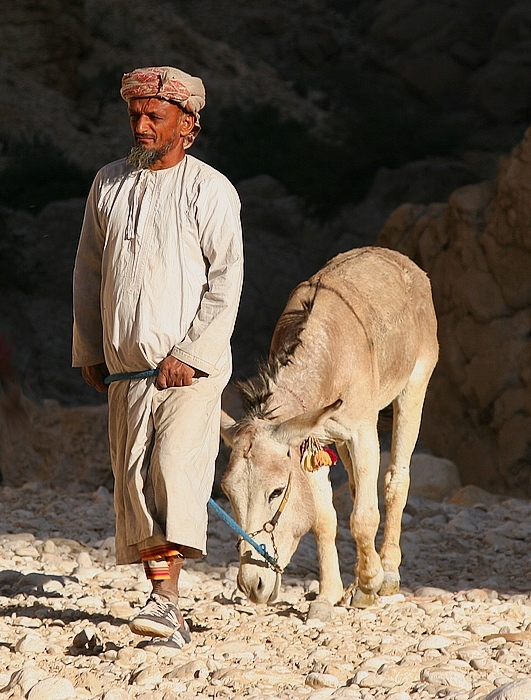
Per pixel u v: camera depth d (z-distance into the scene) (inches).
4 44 3324.3
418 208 1476.4
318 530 569.3
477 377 1307.8
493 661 399.5
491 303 1301.7
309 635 479.8
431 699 353.4
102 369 482.9
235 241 435.5
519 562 697.6
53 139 3149.6
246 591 470.0
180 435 426.9
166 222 436.1
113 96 3400.6
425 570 697.0
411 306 639.8
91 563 690.8
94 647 445.7
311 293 577.6
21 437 1129.4
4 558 698.2
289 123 3243.1
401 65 3806.6
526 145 1264.8
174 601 441.4
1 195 2721.5
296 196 2930.6
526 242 1261.1
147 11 3887.8
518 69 3523.6
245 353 2329.0
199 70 3794.3
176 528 419.2
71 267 2487.7
